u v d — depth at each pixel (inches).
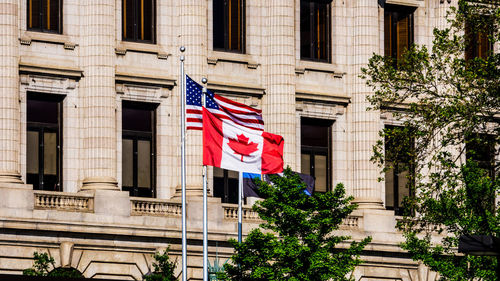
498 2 3417.8
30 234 3260.3
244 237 3521.2
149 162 3540.8
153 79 3508.9
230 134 3095.5
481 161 3809.1
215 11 3639.3
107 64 3430.1
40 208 3287.4
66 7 3427.7
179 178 3523.6
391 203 3860.7
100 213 3356.3
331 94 3764.8
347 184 3791.8
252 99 3671.3
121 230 3366.1
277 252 3070.9
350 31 3826.3
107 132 3410.4
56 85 3398.1
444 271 3277.6
